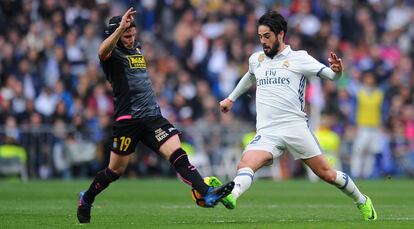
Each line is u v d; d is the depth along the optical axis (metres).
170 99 81.62
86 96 78.25
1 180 73.25
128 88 32.38
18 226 32.78
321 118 79.88
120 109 32.56
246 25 91.31
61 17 86.50
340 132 80.81
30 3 87.81
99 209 43.09
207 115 80.06
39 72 81.62
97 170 76.38
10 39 84.38
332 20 95.50
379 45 95.56
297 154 33.50
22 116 77.12
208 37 88.56
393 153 81.81
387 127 83.88
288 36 91.12
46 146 75.50
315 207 44.62
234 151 78.69
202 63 86.25
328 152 78.56
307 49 90.06
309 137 33.38
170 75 84.31
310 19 93.38
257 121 33.97
